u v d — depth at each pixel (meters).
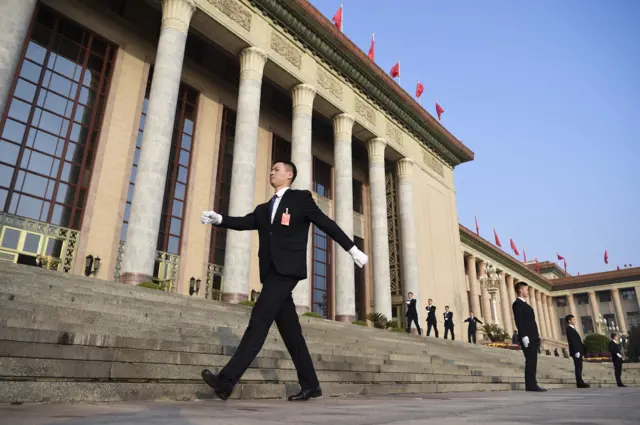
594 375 19.25
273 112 25.08
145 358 4.52
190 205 19.41
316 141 27.58
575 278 58.69
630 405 3.04
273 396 4.73
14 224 14.39
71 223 15.78
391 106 27.22
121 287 9.45
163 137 14.70
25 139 15.17
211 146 20.98
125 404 3.20
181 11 16.42
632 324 53.94
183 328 6.66
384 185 25.50
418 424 1.84
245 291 16.14
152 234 13.81
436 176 31.62
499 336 30.66
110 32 18.31
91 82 17.56
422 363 10.02
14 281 7.50
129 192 17.52
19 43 12.36
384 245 24.19
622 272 55.22
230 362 3.42
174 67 15.57
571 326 10.99
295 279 3.61
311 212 3.70
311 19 21.25
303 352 3.88
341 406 3.16
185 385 4.06
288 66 20.84
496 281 32.81
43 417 2.13
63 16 16.94
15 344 3.63
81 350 4.03
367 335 14.31
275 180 3.96
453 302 29.28
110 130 17.41
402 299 25.73
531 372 7.66
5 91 11.77
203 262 19.25
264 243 3.68
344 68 23.94
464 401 3.94
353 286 21.47
